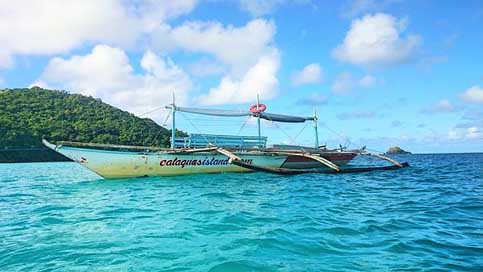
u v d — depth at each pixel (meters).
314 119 31.09
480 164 40.78
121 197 12.41
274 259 5.26
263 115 25.80
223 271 4.76
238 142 24.52
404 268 4.89
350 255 5.47
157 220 8.20
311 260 5.22
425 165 38.25
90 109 84.94
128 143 60.19
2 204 11.59
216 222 7.88
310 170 22.17
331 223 7.77
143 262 5.16
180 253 5.57
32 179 23.69
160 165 19.31
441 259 5.29
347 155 30.80
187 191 13.96
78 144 17.80
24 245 6.16
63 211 9.71
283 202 11.02
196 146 22.17
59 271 4.85
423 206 10.34
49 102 85.94
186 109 22.08
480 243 6.18
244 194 13.02
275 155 23.36
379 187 15.62
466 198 11.98
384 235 6.73
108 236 6.71
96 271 4.82
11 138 63.62
